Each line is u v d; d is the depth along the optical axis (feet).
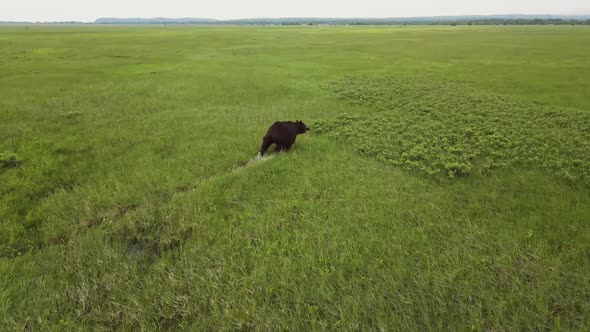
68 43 167.12
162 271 15.47
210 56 116.26
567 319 12.71
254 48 148.56
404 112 45.29
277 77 74.79
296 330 12.47
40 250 17.12
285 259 15.96
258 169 26.89
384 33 281.33
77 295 14.25
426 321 12.63
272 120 41.57
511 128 37.19
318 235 17.92
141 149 31.19
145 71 81.15
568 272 14.82
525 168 27.22
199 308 13.50
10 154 27.76
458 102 50.19
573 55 110.83
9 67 82.58
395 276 14.98
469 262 15.81
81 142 32.68
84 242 17.47
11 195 22.16
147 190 23.30
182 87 61.87
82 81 66.33
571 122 39.04
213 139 34.47
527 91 58.80
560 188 23.43
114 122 39.99
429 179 25.39
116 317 13.28
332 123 40.42
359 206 21.02
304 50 139.54
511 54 117.08
